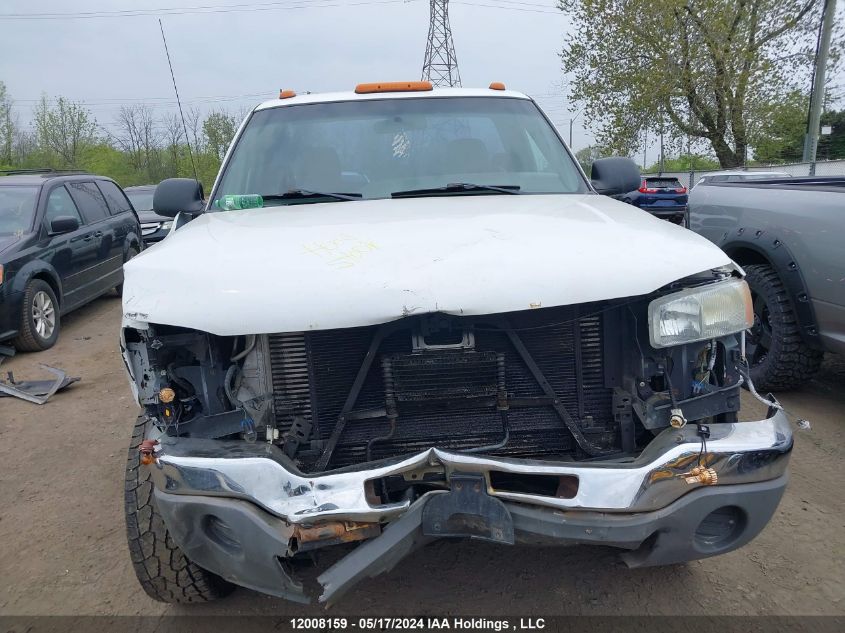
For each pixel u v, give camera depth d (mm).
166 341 2379
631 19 26078
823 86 19984
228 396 2475
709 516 2406
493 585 3088
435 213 2986
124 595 3119
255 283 2316
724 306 2432
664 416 2449
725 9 25062
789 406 5035
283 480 2176
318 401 2561
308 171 3713
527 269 2338
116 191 10781
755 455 2262
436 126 3908
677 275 2367
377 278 2299
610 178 3783
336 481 2166
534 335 2615
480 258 2371
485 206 3137
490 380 2555
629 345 2615
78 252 8711
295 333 2533
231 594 3090
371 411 2553
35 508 3996
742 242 5203
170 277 2402
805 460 4195
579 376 2648
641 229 2676
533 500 2166
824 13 19703
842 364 6113
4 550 3537
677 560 2373
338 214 3086
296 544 2176
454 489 2182
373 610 2939
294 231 2771
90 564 3381
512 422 2625
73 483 4316
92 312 9898
